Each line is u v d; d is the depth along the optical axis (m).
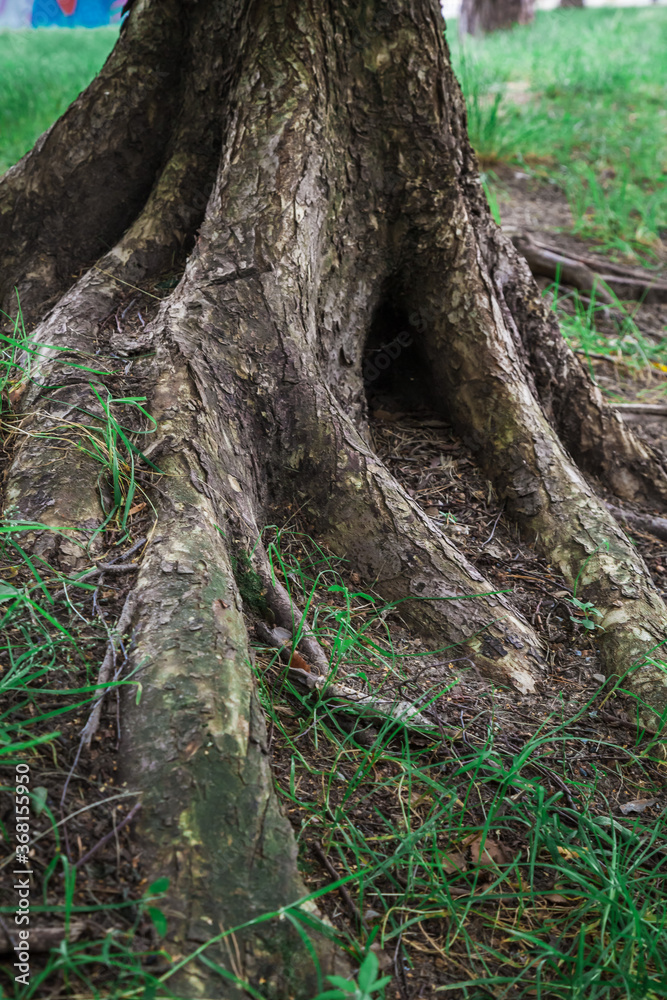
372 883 1.91
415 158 3.27
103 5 10.21
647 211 6.87
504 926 1.88
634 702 2.54
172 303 2.83
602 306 5.45
